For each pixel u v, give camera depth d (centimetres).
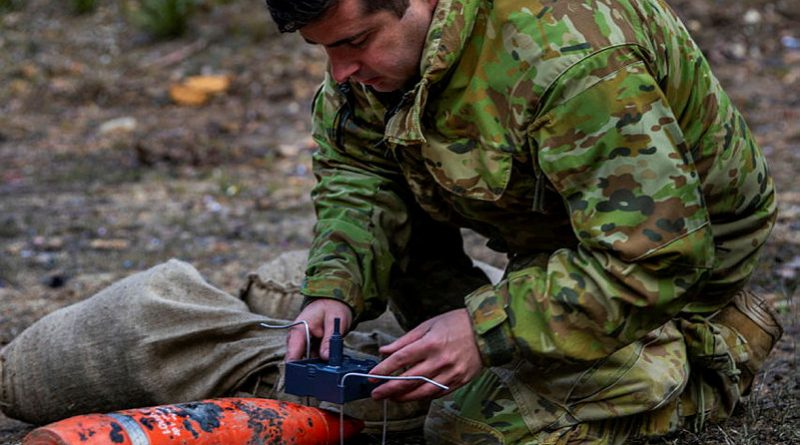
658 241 231
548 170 237
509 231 273
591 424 274
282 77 1117
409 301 326
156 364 304
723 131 272
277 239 631
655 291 234
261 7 1277
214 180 800
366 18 231
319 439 269
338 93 296
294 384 256
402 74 244
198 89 1080
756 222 287
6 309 494
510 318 242
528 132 240
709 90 268
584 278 238
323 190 300
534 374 271
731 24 1167
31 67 1162
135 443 236
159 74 1150
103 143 941
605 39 234
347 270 285
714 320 301
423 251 324
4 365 321
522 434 270
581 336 240
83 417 240
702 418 294
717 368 291
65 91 1109
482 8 240
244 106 1060
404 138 247
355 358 270
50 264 578
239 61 1162
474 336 243
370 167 298
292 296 351
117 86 1121
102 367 306
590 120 232
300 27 229
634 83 233
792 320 397
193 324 307
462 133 249
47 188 786
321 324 280
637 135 231
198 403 257
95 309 316
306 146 912
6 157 897
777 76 1049
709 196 276
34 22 1295
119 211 708
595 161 234
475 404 275
